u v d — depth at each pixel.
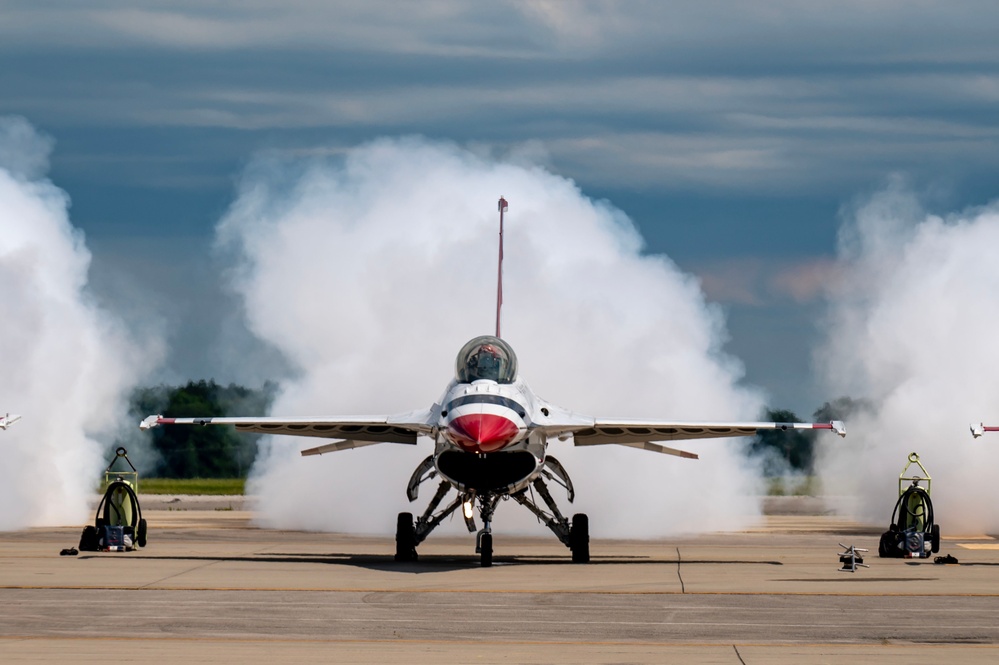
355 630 53.38
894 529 89.12
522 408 79.62
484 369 81.81
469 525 80.94
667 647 49.75
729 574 76.00
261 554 88.56
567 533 86.19
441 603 61.84
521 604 61.69
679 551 94.94
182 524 125.50
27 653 47.41
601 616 57.72
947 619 57.16
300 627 54.03
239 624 54.75
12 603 60.88
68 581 69.62
